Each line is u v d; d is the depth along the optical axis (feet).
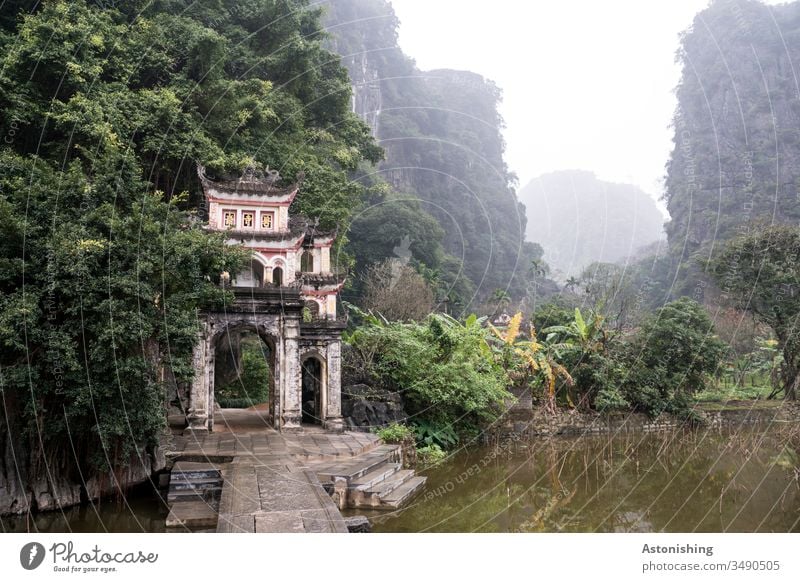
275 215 82.74
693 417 126.41
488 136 396.37
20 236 44.50
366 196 231.50
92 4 102.63
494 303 232.53
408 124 335.67
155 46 99.66
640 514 61.16
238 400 113.09
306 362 98.22
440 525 53.83
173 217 57.41
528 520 58.23
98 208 48.73
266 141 113.19
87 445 50.29
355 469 56.39
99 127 78.02
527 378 125.08
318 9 143.33
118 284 45.60
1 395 45.44
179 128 93.71
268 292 75.05
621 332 138.00
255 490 44.98
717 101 240.12
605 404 119.55
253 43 126.52
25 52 79.51
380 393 92.38
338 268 115.44
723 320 159.84
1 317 40.65
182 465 53.31
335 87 138.92
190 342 53.21
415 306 172.45
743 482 77.00
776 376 152.97
